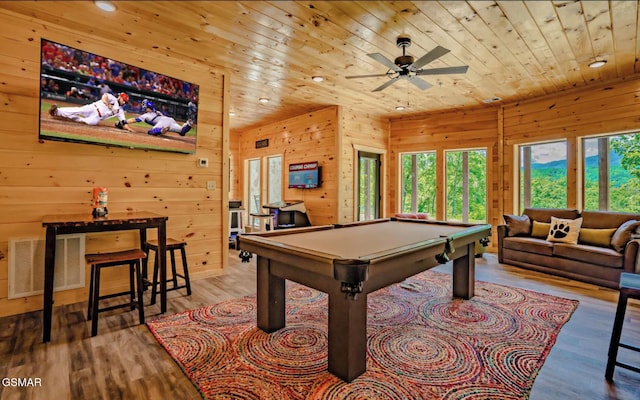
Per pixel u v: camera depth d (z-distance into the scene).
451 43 3.11
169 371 1.93
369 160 6.42
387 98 5.13
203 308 2.94
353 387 1.79
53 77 2.76
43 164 2.86
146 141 3.34
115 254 2.63
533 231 4.54
